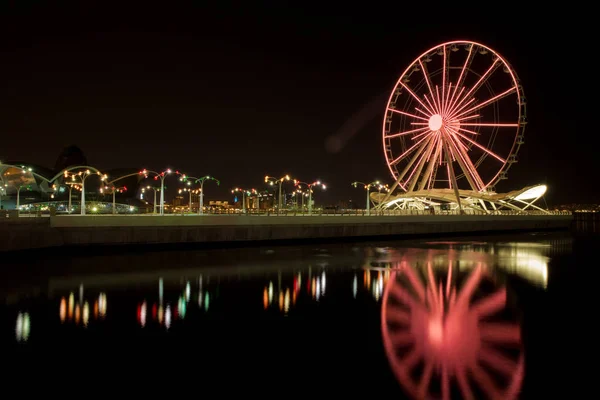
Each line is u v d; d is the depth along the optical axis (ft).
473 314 82.74
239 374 54.80
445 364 58.29
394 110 305.73
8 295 97.25
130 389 50.55
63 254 171.73
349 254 179.42
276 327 74.13
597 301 93.66
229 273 128.06
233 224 215.10
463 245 225.97
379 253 183.73
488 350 63.52
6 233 152.35
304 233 238.27
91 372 55.11
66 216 174.29
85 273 127.34
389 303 91.04
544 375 54.90
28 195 390.42
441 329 73.20
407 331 72.33
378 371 55.93
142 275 124.36
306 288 106.11
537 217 365.40
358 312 83.61
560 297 97.35
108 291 101.96
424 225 286.25
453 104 294.25
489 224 327.88
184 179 254.27
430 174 309.01
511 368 57.16
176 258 164.25
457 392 50.31
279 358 60.18
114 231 183.83
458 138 302.25
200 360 59.26
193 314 81.97
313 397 48.98
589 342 67.15
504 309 86.63
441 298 95.76
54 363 57.88
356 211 339.57
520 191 386.93
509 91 278.26
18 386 51.08
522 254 181.57
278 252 187.52
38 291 101.55
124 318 79.00
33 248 161.89
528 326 75.41
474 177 315.17
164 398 48.47
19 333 69.97
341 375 54.65
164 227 195.83
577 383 52.65
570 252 190.80
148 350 62.90
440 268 138.62
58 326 73.87
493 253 184.96
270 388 51.06
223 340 67.26
